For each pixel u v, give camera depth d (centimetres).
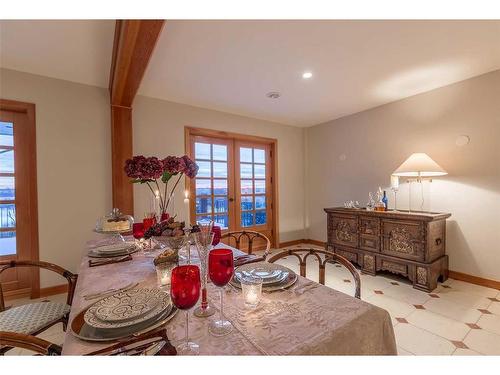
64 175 270
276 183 451
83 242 278
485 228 269
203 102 347
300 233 482
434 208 309
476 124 274
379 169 370
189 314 83
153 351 64
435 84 293
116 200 288
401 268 281
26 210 262
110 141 295
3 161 253
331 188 442
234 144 414
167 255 116
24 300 253
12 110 254
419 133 322
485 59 237
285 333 72
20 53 220
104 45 210
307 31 192
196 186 373
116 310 80
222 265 78
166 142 335
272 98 333
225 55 224
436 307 226
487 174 268
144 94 315
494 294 251
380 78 275
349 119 410
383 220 300
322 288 103
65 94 271
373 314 83
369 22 182
